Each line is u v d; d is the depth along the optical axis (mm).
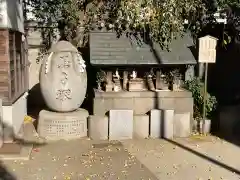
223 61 11289
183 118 8375
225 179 5828
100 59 8234
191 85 9289
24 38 10281
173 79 8820
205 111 8898
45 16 11266
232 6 10016
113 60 8250
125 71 8789
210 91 11273
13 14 8242
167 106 8648
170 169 6254
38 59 11562
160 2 9094
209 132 8812
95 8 10258
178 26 9117
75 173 6004
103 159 6738
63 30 11367
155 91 8625
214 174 6051
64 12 10938
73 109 8359
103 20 9977
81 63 8367
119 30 8961
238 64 11383
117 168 6262
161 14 9016
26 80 10734
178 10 9234
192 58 8633
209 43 8375
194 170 6223
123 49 8594
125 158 6812
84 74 8438
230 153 7215
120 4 9234
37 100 11711
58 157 6832
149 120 8289
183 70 9234
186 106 8719
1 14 7297
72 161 6613
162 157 6906
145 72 8930
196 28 10156
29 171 6082
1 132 7266
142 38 8930
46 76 8227
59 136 8031
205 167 6387
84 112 8469
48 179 5738
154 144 7770
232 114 10289
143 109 8555
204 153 7188
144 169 6230
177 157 6918
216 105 9430
